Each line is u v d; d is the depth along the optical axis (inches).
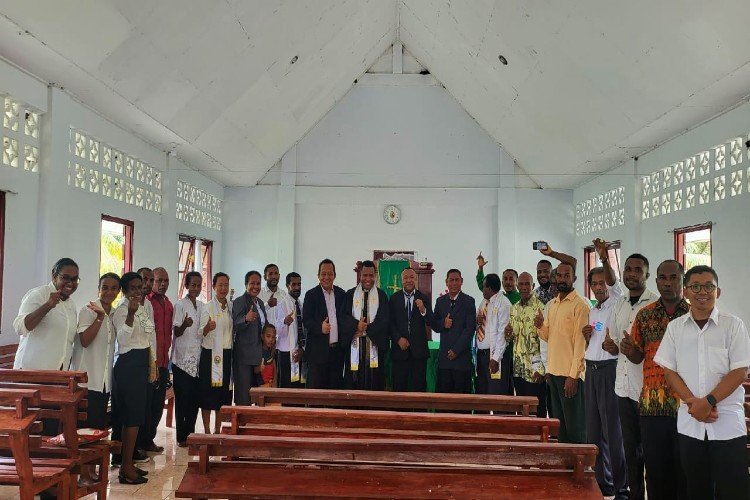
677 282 136.9
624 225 394.3
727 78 234.4
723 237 279.4
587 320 181.9
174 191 383.9
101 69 235.1
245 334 233.6
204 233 458.9
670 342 127.3
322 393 152.1
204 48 269.4
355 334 224.5
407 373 225.3
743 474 119.5
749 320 257.3
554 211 500.7
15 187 226.7
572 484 96.7
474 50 367.6
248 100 356.2
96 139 287.4
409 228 507.5
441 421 125.4
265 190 507.2
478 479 96.6
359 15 378.6
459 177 505.4
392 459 97.9
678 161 322.3
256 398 152.3
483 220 508.4
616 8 232.5
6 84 218.2
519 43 313.0
